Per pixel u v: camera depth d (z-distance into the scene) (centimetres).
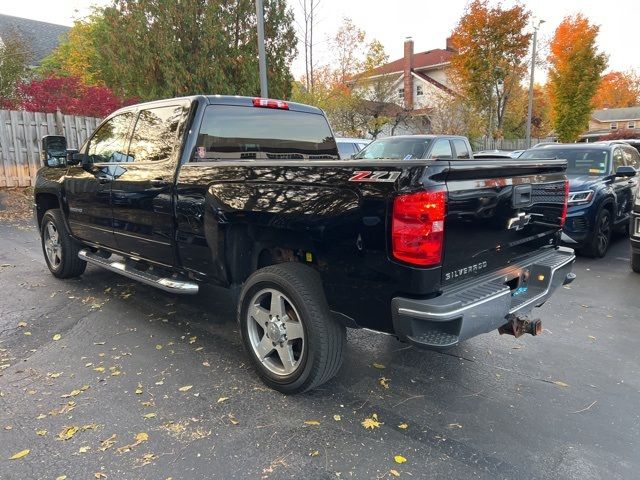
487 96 2692
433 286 276
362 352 418
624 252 834
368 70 2566
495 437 301
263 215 335
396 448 288
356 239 290
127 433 298
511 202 328
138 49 1285
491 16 2530
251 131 446
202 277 403
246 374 375
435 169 268
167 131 425
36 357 399
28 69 1652
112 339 436
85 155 505
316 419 316
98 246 533
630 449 292
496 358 411
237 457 278
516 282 355
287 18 1405
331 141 527
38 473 262
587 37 3014
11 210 1028
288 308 340
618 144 928
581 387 365
